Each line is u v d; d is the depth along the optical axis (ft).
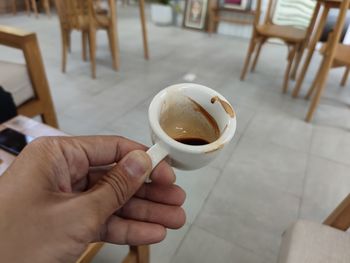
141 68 8.43
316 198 4.25
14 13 13.70
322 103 7.04
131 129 5.51
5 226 1.14
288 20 9.23
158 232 1.69
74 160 1.62
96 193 1.31
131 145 1.76
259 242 3.56
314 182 4.56
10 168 1.33
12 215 1.16
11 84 3.97
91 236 1.28
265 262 3.34
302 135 5.74
